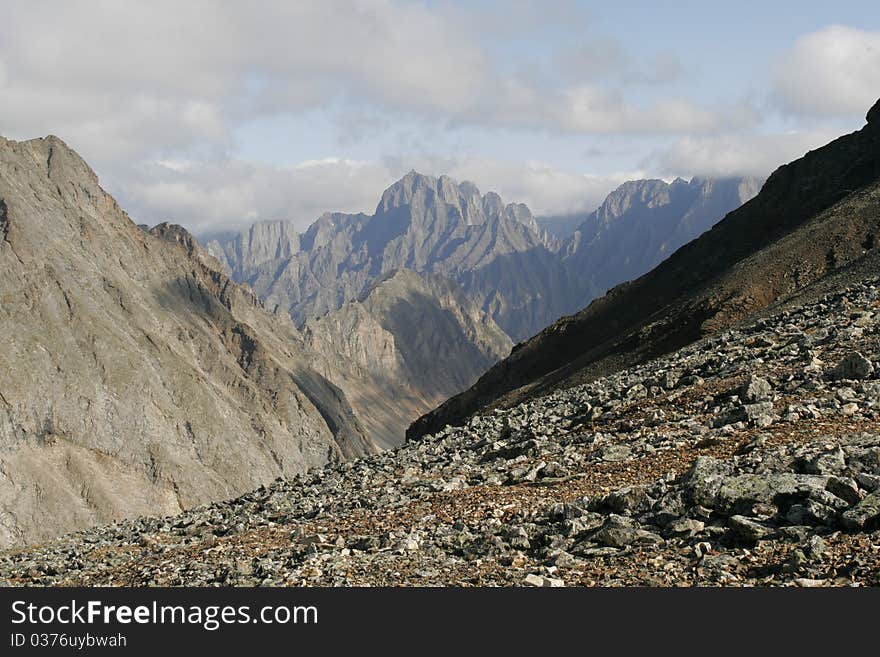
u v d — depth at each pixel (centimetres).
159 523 3091
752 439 1980
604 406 3094
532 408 3928
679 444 2195
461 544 1747
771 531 1416
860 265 6156
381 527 2041
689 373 3266
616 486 1947
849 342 2892
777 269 8156
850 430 1880
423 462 3117
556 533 1683
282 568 1766
